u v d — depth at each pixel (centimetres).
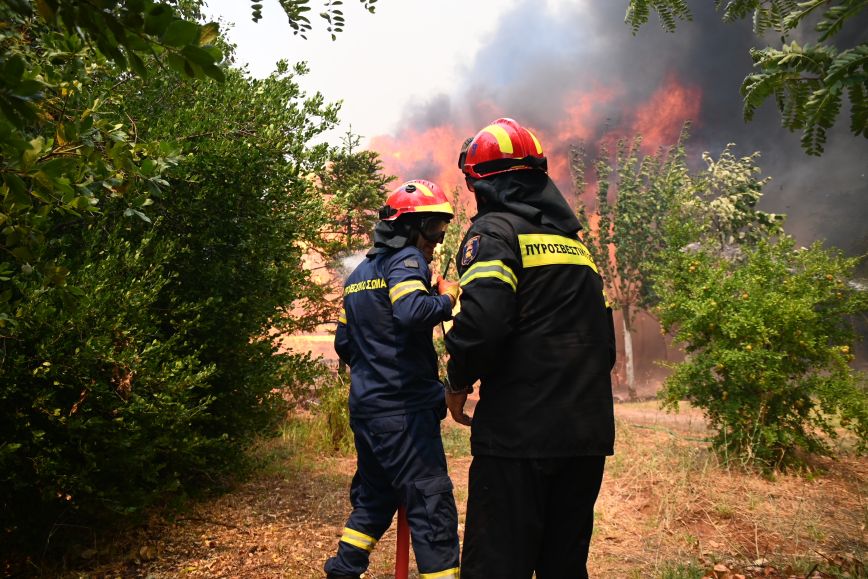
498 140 213
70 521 375
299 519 444
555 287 200
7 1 106
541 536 195
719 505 432
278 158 481
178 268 453
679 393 600
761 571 329
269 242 482
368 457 280
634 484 498
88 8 104
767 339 551
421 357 275
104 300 330
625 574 340
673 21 215
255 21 142
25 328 304
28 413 330
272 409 538
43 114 163
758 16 196
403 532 281
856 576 310
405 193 289
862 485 511
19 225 158
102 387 332
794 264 607
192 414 392
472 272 196
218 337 471
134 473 380
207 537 399
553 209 213
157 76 439
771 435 537
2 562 340
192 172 442
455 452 764
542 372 195
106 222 404
